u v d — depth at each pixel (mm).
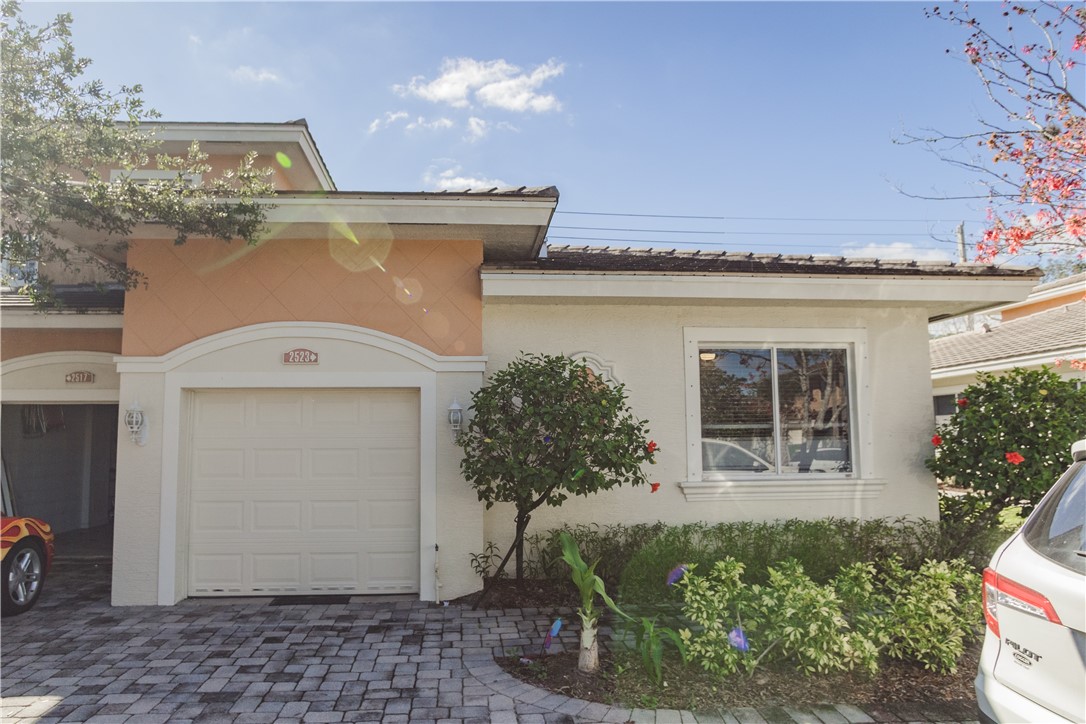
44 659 5449
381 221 6934
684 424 7855
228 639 5887
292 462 7352
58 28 5898
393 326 7426
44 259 6676
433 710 4492
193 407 7371
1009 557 3307
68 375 8914
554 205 7012
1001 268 7707
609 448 6184
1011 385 7383
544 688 4809
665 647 5301
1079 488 3234
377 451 7391
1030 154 7066
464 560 7121
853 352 8211
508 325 7758
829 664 4539
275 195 6750
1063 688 2861
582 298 7441
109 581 8328
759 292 7398
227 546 7254
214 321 7309
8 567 6613
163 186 6617
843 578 5352
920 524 7891
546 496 6562
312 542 7281
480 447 6570
